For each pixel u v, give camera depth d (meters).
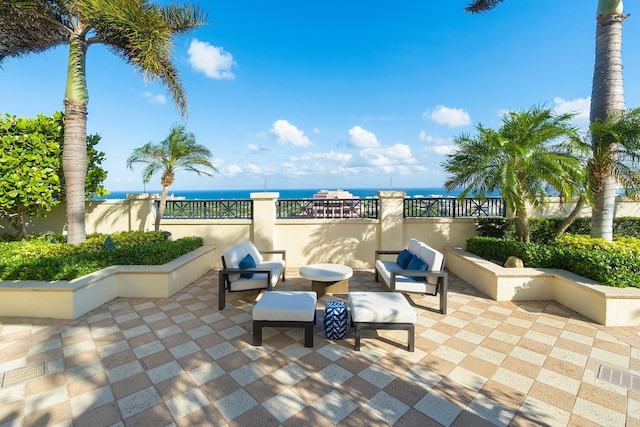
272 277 4.19
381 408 2.10
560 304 4.21
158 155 6.52
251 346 3.01
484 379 2.45
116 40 5.36
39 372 2.54
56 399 2.19
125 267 4.62
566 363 2.68
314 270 4.71
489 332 3.33
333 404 2.14
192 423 1.96
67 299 3.70
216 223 6.73
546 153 4.96
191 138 6.75
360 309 2.94
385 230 6.51
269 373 2.53
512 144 4.76
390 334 3.32
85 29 5.10
